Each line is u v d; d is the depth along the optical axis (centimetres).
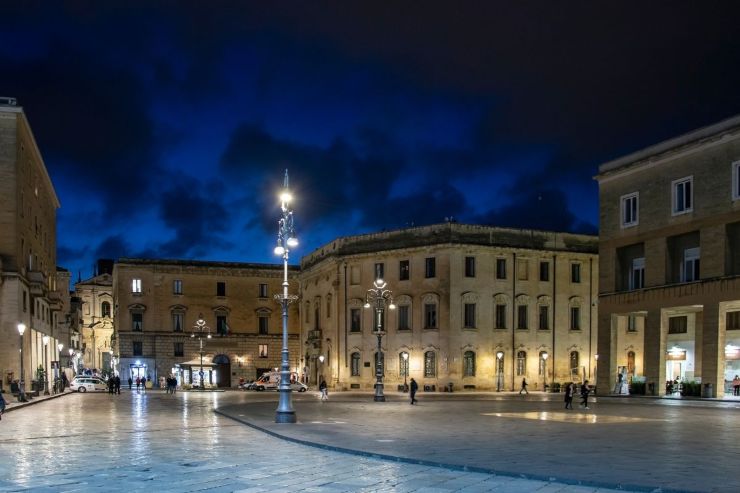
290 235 2958
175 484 1400
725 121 4703
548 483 1420
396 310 7375
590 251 7500
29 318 6150
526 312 7225
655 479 1410
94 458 1777
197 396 5766
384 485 1395
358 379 7600
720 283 4644
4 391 5309
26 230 6225
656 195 5234
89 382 6938
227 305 9369
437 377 6981
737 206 4591
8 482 1427
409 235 7344
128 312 8944
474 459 1694
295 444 2088
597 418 3148
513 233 7262
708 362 4706
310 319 8888
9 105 5709
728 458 1733
